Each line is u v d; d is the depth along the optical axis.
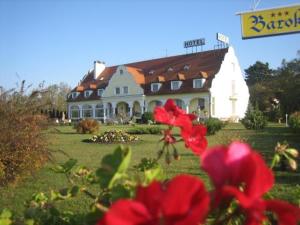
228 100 52.09
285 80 54.75
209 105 48.41
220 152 0.91
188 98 49.81
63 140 20.66
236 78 53.88
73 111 63.09
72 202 5.66
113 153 1.25
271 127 30.64
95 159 12.00
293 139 18.20
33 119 7.38
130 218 0.78
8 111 7.11
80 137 23.17
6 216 1.58
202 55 53.38
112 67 63.19
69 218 1.72
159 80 52.75
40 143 7.41
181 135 1.55
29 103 7.53
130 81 55.16
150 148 15.35
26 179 7.82
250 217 0.83
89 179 1.80
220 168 0.89
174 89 51.16
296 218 0.82
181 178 0.79
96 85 61.31
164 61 56.28
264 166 0.87
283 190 6.36
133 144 17.73
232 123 42.81
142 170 1.81
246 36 8.98
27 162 7.27
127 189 1.24
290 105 48.06
